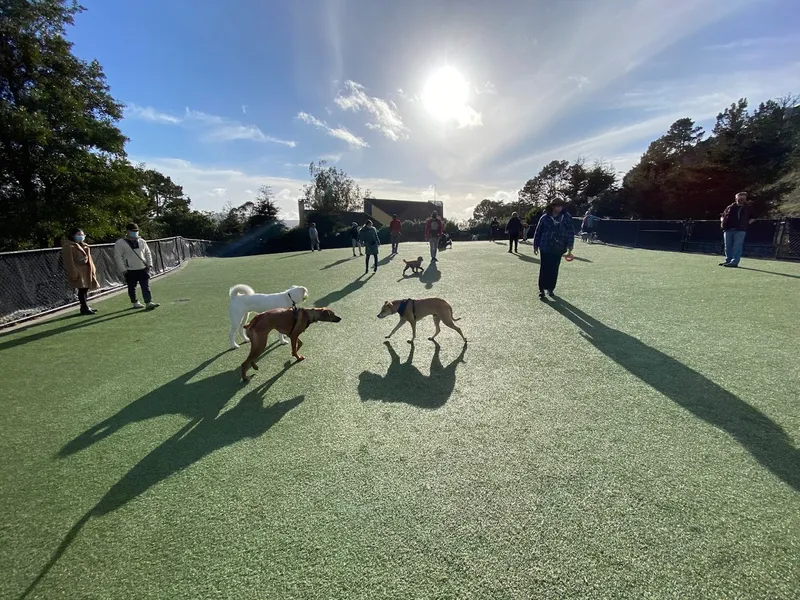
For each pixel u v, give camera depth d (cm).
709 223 1285
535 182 4606
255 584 149
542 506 180
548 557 154
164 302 757
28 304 645
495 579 146
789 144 2012
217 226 3478
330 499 192
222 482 210
